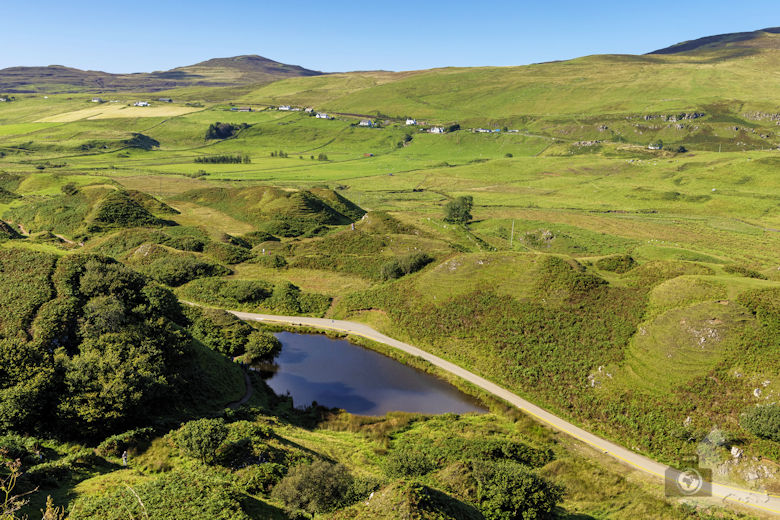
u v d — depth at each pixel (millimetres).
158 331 67812
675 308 72625
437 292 96375
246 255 130375
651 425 60406
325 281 116188
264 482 42719
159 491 36750
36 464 41125
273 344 86812
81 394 51000
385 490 39125
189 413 59594
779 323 63938
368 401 72562
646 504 48000
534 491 44250
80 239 143625
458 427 63781
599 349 73375
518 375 74875
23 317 65312
